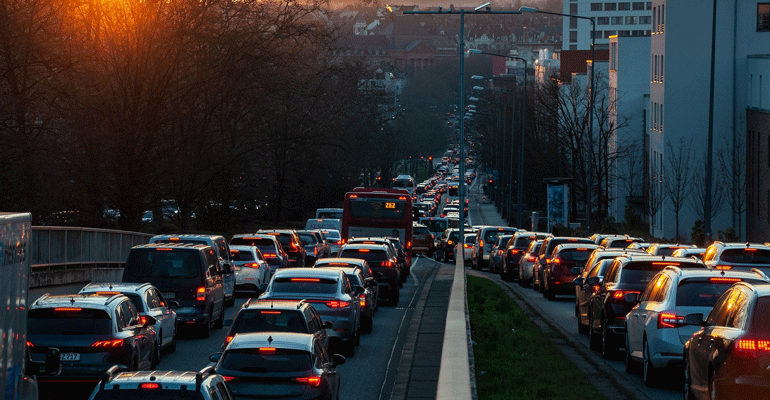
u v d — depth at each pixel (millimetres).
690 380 29578
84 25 106875
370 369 41969
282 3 114062
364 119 157125
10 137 88125
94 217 103938
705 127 167250
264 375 27094
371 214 113625
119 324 35219
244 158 121438
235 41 109875
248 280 73875
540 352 42188
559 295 76688
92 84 99750
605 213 167250
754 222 153375
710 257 53438
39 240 63594
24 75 90938
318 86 119062
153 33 104562
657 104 176250
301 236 107000
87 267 74188
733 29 165125
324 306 44781
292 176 179250
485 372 35531
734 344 25562
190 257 52438
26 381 20641
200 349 47875
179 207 117125
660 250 67250
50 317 34500
